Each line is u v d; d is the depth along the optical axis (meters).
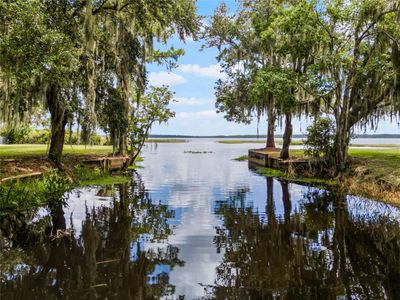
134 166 25.41
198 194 13.26
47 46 10.17
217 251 6.58
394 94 15.43
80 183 15.17
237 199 12.16
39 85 13.53
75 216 9.27
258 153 27.52
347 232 7.86
